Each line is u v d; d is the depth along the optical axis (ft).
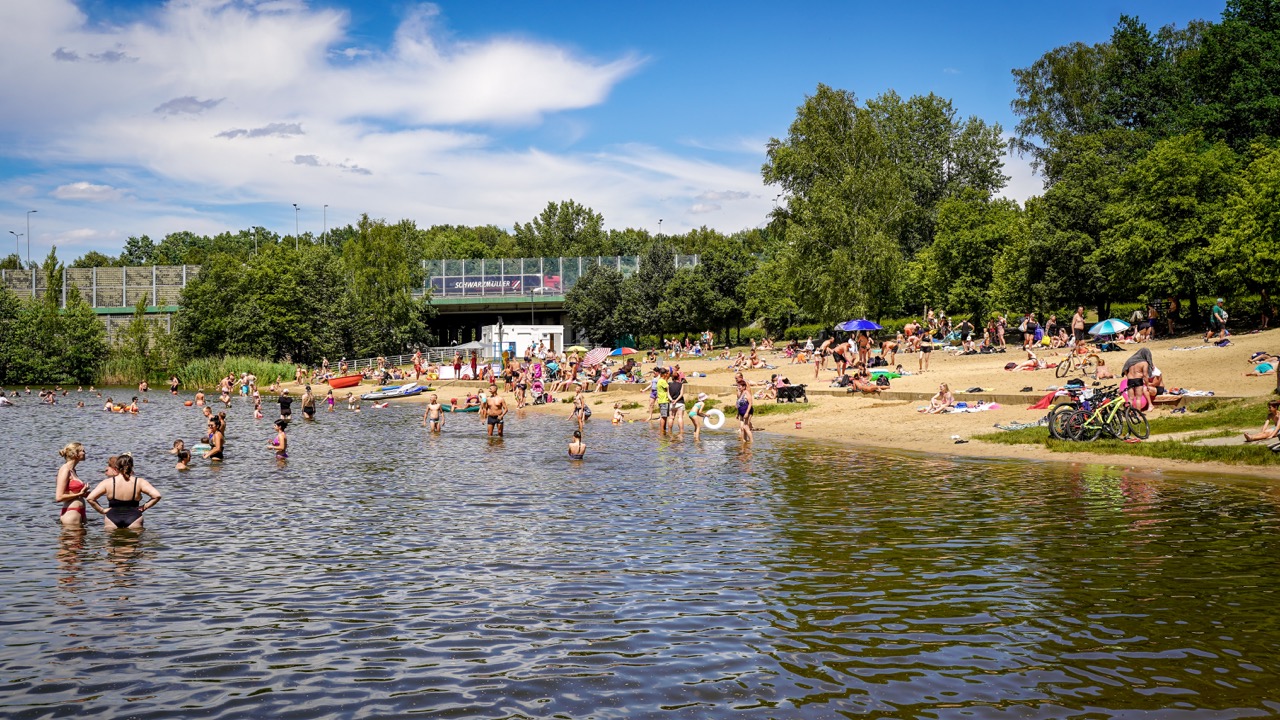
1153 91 213.25
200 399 170.81
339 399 202.49
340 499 60.49
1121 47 220.23
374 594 35.60
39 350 276.41
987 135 294.87
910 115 294.66
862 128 207.82
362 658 27.99
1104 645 27.84
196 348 285.84
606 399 161.58
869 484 62.34
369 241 303.48
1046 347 154.51
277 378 245.45
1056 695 23.97
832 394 128.26
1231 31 182.50
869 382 124.88
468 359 290.15
